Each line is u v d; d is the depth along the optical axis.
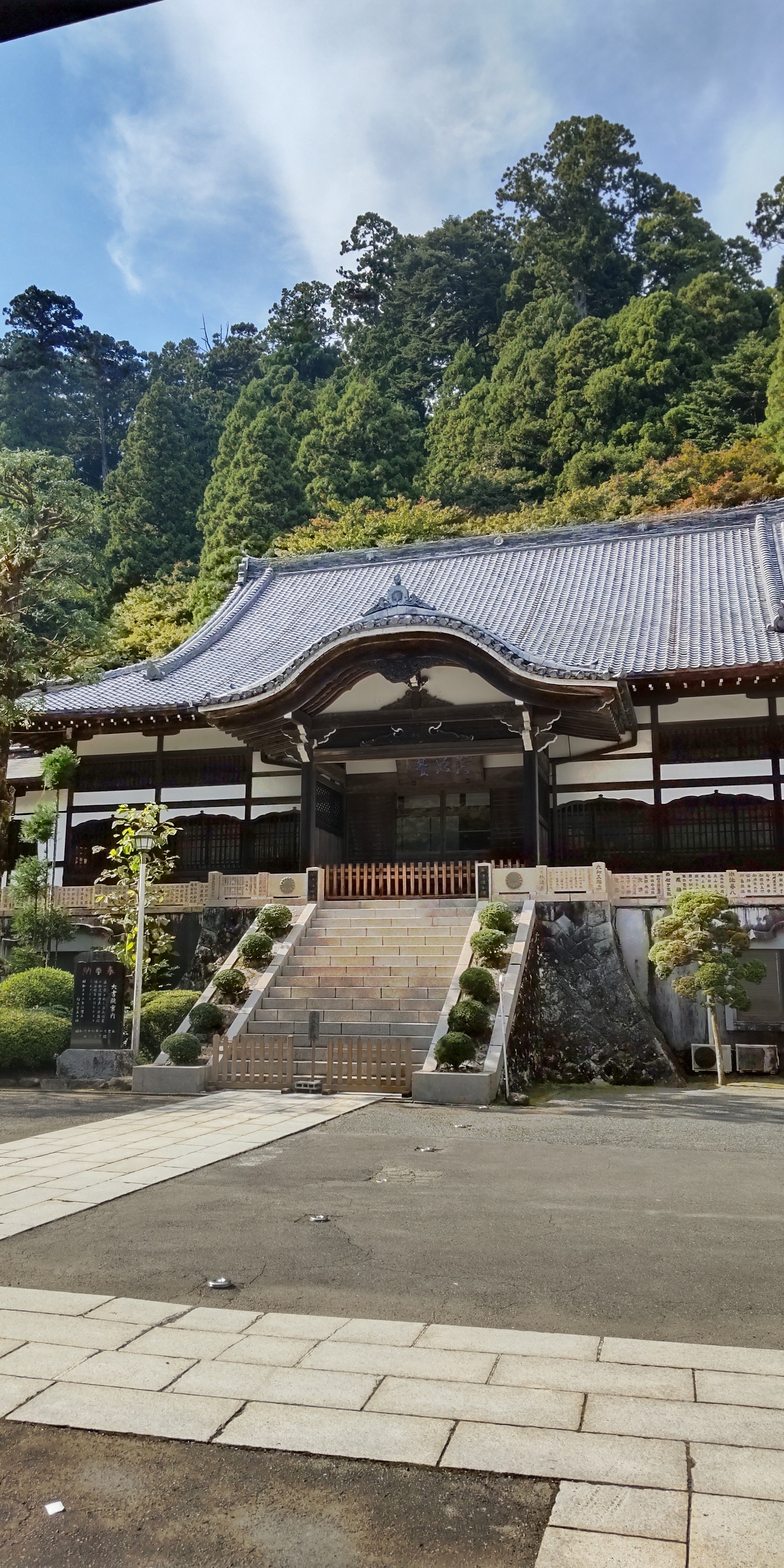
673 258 85.00
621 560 31.09
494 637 21.80
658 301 66.62
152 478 67.69
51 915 23.94
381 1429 4.46
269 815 27.06
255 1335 5.57
